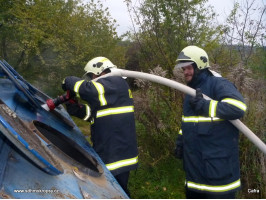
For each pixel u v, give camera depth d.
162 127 3.98
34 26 6.16
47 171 1.41
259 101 3.62
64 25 6.49
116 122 2.43
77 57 6.66
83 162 2.25
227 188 2.22
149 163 4.00
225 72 4.48
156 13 5.15
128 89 2.57
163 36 5.20
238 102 2.07
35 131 1.89
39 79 6.89
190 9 5.11
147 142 4.21
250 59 4.74
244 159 3.57
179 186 3.78
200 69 2.37
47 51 6.71
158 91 4.07
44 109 2.49
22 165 1.42
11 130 1.28
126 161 2.45
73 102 2.69
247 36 4.80
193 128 2.34
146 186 3.71
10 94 2.17
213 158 2.22
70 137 2.43
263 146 2.26
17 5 5.98
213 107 2.08
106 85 2.38
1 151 1.38
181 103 4.18
